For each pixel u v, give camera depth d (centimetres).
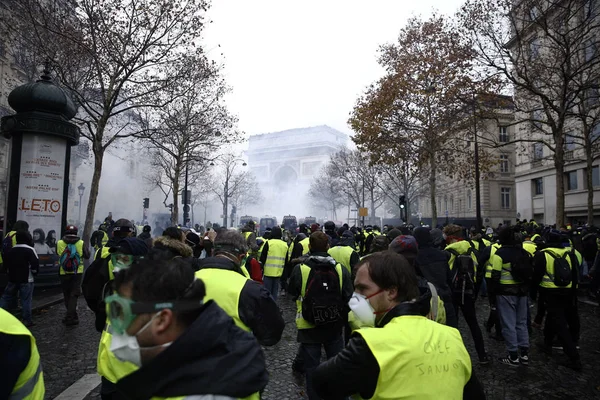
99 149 1416
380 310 188
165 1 1393
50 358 581
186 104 2219
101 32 1389
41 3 1438
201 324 129
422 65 2325
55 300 955
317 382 172
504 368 571
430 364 159
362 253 1456
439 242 612
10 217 1049
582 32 1666
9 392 157
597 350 661
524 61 1623
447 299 481
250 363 133
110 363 218
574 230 1614
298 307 422
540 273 600
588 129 1989
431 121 2381
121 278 140
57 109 1094
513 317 585
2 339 157
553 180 3262
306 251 971
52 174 1081
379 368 154
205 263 300
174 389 119
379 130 2380
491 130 4081
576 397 475
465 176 2744
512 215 4459
